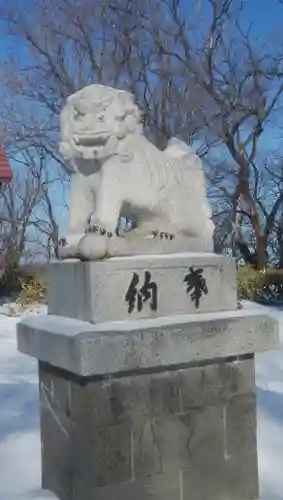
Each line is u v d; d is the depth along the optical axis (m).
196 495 3.59
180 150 4.07
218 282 3.80
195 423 3.59
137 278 3.53
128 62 17.89
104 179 3.65
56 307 3.85
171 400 3.53
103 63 18.08
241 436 3.73
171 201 3.87
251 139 17.61
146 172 3.77
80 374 3.18
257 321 3.69
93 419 3.33
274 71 17.00
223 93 17.12
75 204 3.83
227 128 17.09
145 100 17.83
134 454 3.43
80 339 3.20
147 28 17.56
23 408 5.82
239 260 19.98
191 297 3.70
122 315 3.49
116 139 3.66
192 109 17.25
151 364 3.35
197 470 3.59
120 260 3.49
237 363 3.72
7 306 14.09
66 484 3.63
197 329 3.48
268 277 14.10
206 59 17.09
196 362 3.59
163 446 3.50
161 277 3.60
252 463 3.76
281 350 8.35
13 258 18.25
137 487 3.43
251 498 3.75
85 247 3.44
